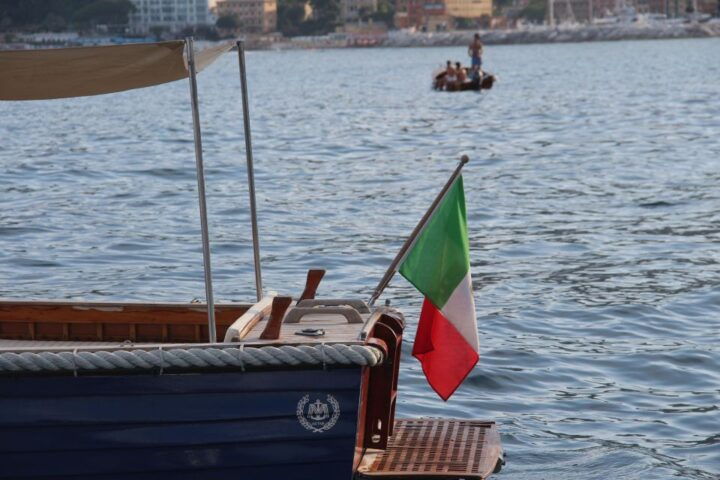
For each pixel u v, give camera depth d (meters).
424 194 35.78
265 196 35.28
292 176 40.84
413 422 12.97
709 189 36.06
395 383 12.03
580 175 40.47
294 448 10.41
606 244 26.98
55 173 41.62
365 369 10.62
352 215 31.55
